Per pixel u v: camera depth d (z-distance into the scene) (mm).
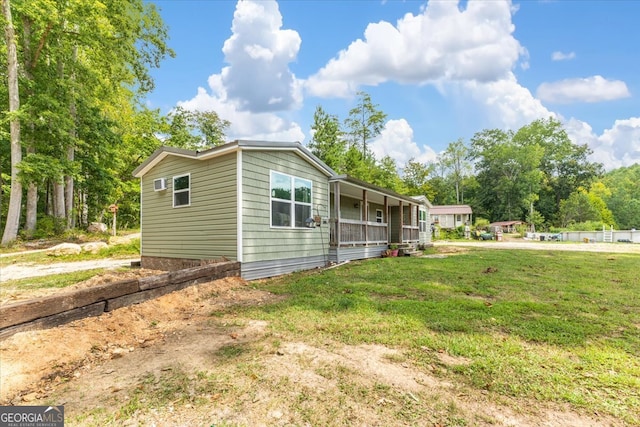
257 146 7320
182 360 2816
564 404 2129
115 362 2787
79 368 2660
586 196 39812
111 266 9695
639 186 53406
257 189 7500
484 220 42906
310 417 1982
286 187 8430
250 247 7215
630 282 6410
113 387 2338
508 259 10664
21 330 2791
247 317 4152
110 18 14203
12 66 12914
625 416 1990
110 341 3186
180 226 8672
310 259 9266
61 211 16109
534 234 32031
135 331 3516
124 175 22953
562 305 4605
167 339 3377
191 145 30188
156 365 2719
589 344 3156
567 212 39969
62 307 3166
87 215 22250
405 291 5641
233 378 2467
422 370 2617
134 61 15930
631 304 4688
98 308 3590
